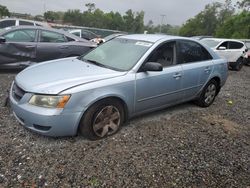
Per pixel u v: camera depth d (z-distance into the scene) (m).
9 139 3.53
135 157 3.37
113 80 3.64
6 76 6.83
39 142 3.52
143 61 4.00
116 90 3.64
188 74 4.72
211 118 5.02
